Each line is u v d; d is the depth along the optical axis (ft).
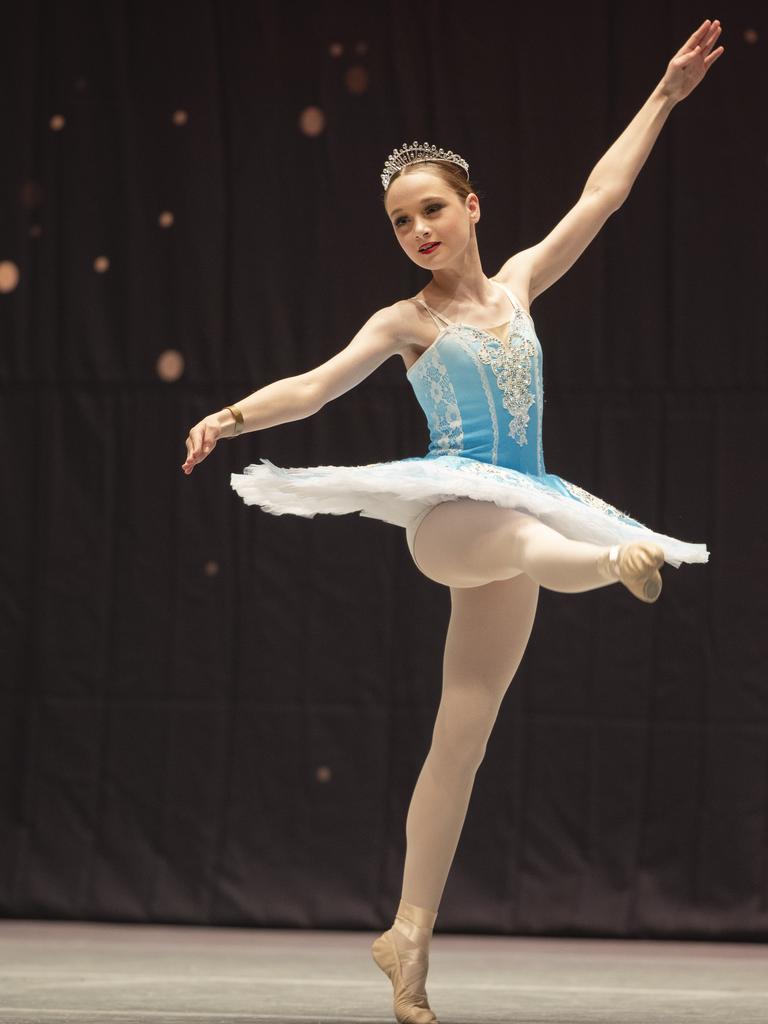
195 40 58.70
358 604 56.54
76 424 58.23
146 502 57.72
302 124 58.23
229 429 27.71
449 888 54.70
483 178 57.21
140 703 56.80
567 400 56.75
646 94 57.00
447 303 30.60
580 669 55.42
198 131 58.49
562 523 28.68
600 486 56.29
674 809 54.49
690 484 55.98
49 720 56.90
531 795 55.01
